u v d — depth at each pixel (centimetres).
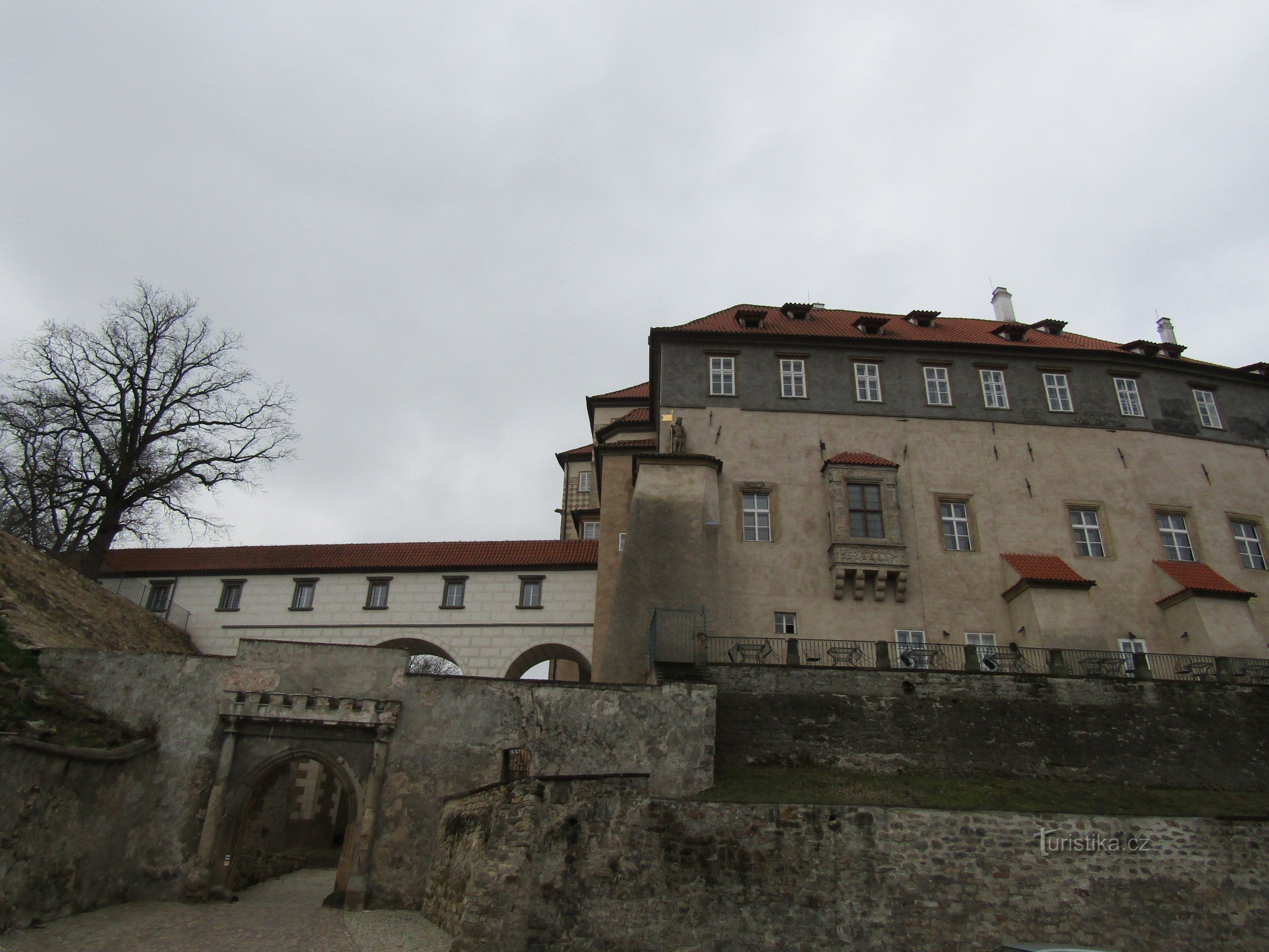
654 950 1523
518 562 3484
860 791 1967
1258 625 3027
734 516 2939
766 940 1559
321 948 1487
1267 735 2270
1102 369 3334
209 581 3594
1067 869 1655
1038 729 2211
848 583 2838
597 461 3559
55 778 1614
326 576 3550
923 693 2233
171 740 1969
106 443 3703
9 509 3653
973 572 2908
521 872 1476
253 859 2214
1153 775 2177
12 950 1379
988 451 3133
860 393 3198
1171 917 1631
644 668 2583
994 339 3466
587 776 1631
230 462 3991
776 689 2220
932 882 1625
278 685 2036
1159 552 3048
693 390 3161
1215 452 3297
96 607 2795
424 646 3438
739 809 1664
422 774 1969
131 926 1586
